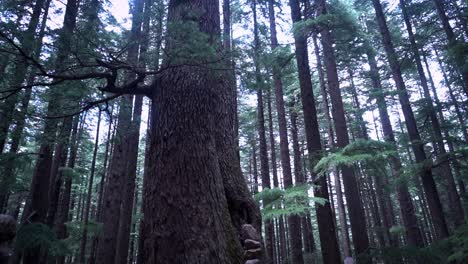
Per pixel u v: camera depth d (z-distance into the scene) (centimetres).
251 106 1984
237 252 386
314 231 3572
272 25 1440
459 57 860
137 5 436
